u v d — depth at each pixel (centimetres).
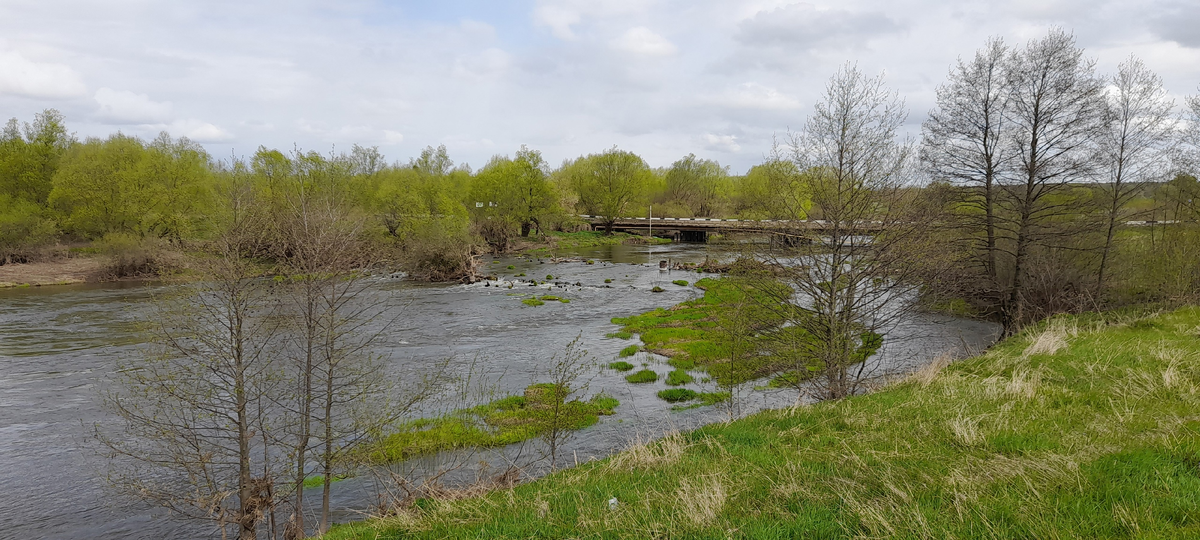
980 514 549
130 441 1599
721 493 674
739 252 1609
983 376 1277
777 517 611
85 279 4412
